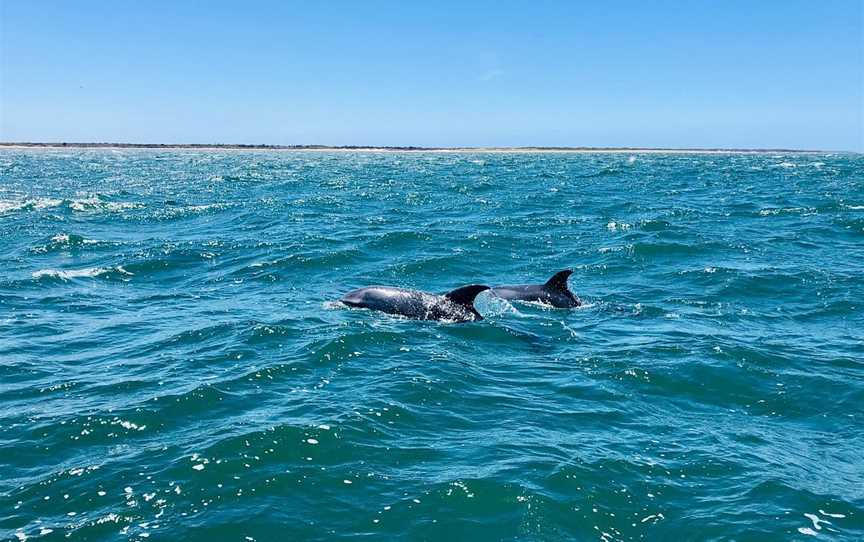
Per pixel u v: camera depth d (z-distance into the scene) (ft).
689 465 29.01
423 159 483.51
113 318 53.98
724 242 89.15
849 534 24.16
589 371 41.45
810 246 87.86
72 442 30.55
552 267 76.28
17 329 50.67
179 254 82.33
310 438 30.40
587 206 138.10
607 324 52.80
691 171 289.94
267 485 26.55
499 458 29.17
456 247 86.89
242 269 74.08
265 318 52.47
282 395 36.11
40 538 23.22
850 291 62.64
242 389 37.01
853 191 169.27
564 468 28.22
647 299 61.46
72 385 38.09
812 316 55.21
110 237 98.17
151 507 25.13
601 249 85.71
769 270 71.72
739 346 45.85
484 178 238.27
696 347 45.80
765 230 101.65
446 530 23.99
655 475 28.07
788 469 28.81
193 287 66.23
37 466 28.35
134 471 27.68
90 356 43.83
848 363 42.78
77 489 26.35
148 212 129.29
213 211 131.85
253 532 23.62
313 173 275.80
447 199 156.04
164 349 44.98
